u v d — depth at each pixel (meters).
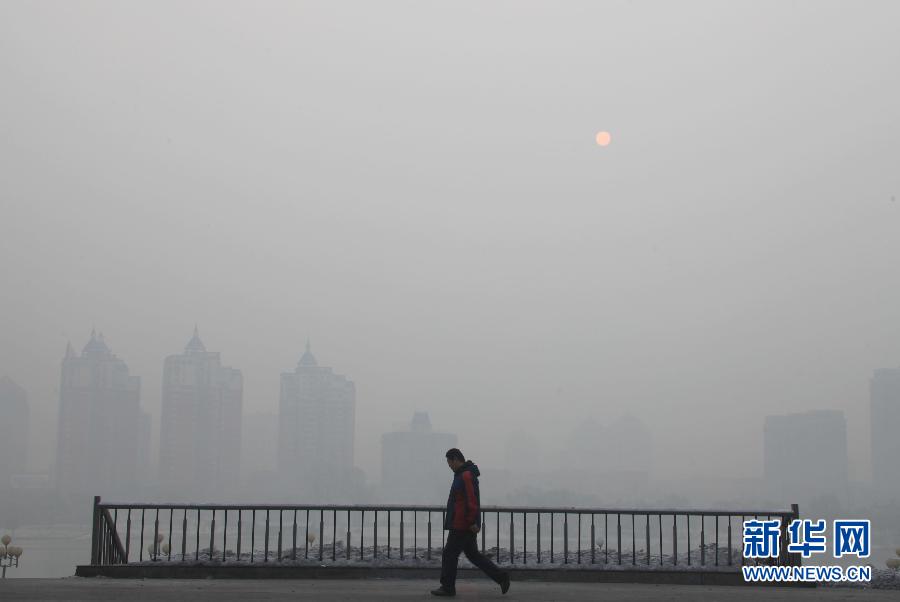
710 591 15.50
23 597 13.22
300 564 17.23
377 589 15.23
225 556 17.75
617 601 13.54
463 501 13.95
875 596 14.78
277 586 15.56
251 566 17.19
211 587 15.19
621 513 17.94
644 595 14.55
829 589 16.41
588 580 17.11
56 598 13.10
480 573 17.14
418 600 13.38
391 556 18.33
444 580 13.88
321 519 17.81
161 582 16.25
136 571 17.22
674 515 18.03
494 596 14.14
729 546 17.84
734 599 14.04
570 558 19.34
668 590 15.58
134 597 13.32
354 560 17.47
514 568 17.19
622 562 18.72
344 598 13.49
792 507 17.75
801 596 14.73
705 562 19.22
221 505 17.89
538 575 17.14
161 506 18.00
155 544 18.03
